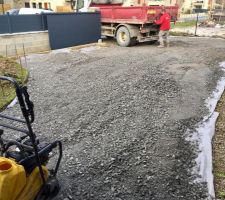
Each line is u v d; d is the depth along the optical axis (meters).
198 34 18.58
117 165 4.37
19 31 11.85
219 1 34.19
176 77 8.21
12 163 2.87
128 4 16.06
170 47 13.30
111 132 5.34
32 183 3.04
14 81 2.66
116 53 11.87
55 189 3.44
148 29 13.46
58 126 5.58
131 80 7.93
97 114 6.05
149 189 3.88
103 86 7.61
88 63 10.12
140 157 4.57
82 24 14.03
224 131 5.61
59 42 13.33
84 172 4.20
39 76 8.70
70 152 4.70
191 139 5.12
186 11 31.33
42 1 24.41
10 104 6.70
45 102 6.71
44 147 3.22
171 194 3.79
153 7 12.72
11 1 25.50
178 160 4.51
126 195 3.76
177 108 6.34
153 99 6.74
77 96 7.03
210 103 6.70
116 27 14.06
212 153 4.84
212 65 9.62
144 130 5.40
